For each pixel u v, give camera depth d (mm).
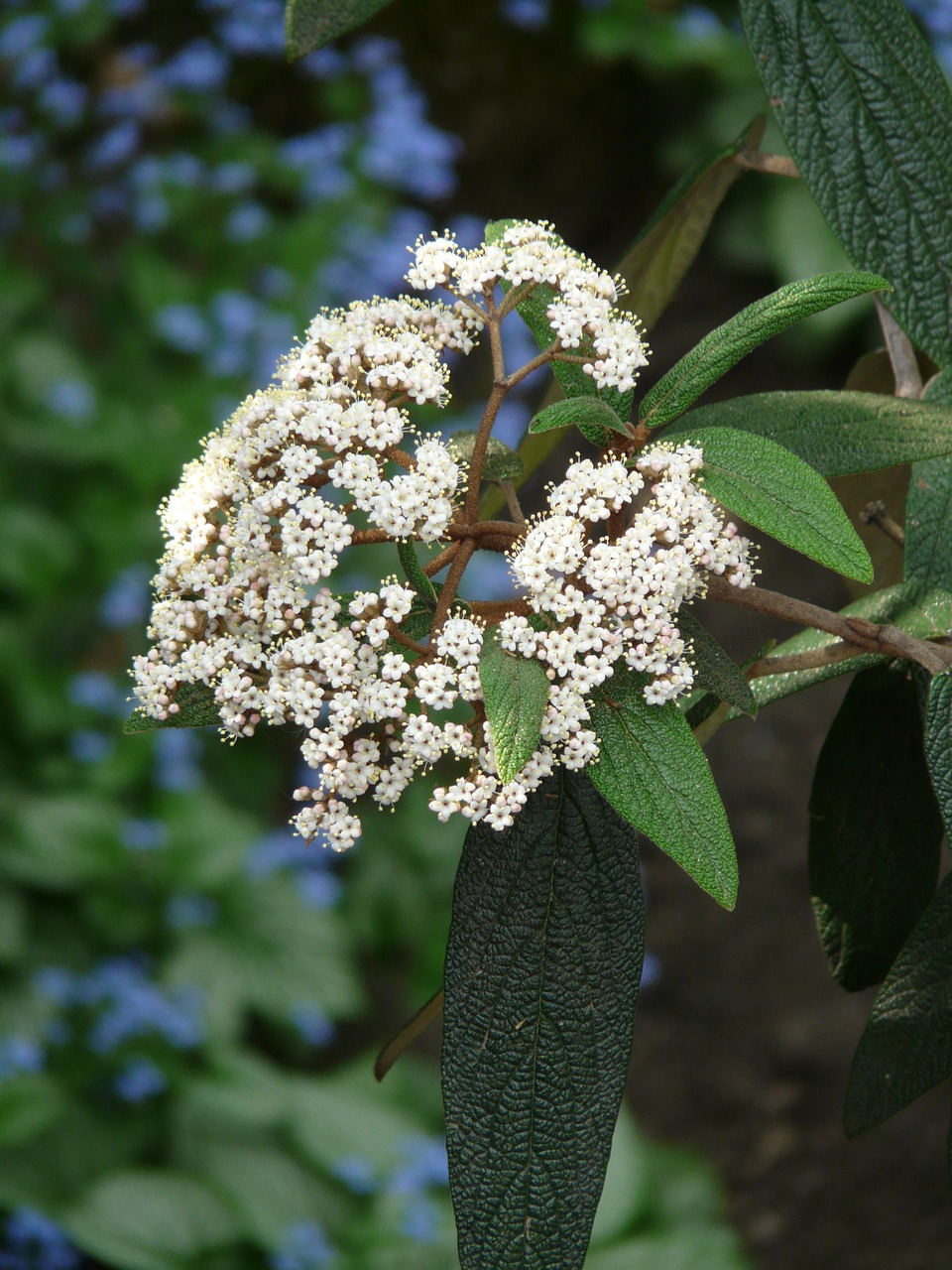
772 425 670
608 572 627
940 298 704
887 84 704
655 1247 1436
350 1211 1631
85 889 1829
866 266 705
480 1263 648
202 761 1988
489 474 681
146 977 1827
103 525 2010
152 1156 1646
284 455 637
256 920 1885
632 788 628
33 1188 1557
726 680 643
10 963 1771
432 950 1945
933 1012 678
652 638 630
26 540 1968
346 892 1955
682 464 636
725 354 651
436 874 1979
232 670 642
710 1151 1660
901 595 699
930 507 701
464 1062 655
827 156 706
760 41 707
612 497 634
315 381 652
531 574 628
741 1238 1601
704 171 784
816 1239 1580
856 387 830
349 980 1878
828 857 743
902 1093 678
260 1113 1688
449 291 665
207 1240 1540
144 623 2021
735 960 1711
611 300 663
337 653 631
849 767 738
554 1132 653
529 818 663
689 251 819
